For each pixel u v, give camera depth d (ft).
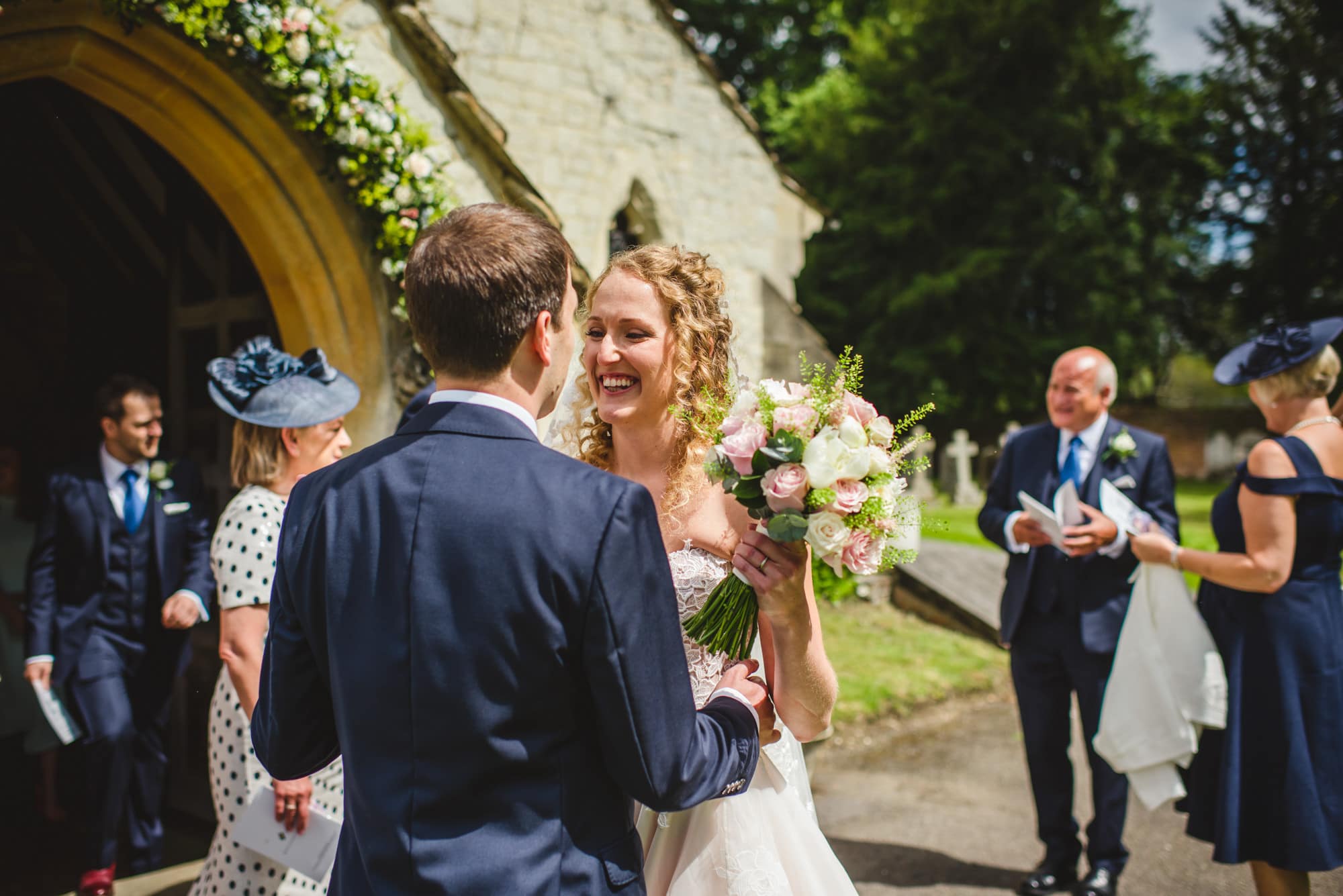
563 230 23.70
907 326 70.74
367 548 4.55
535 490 4.50
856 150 72.02
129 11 11.96
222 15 12.60
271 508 8.89
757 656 6.70
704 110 27.27
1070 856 12.28
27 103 15.69
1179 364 139.03
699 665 6.37
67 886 12.75
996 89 70.95
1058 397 12.84
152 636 13.03
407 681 4.33
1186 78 85.71
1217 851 10.34
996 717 19.92
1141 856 13.52
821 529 5.41
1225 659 10.66
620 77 25.13
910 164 70.79
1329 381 10.41
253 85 13.44
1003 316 69.62
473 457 4.61
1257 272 86.94
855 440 5.56
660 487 6.79
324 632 4.70
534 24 23.32
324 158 14.44
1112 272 71.97
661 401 6.70
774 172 29.12
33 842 14.29
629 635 4.39
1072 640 12.17
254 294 15.20
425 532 4.45
